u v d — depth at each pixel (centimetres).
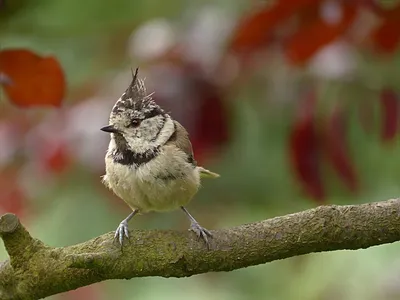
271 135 329
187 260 319
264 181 330
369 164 329
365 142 328
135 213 327
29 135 330
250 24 322
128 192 325
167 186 324
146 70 328
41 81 320
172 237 319
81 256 318
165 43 328
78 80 332
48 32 324
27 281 319
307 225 318
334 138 324
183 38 328
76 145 329
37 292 319
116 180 325
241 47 324
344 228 318
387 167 329
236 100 328
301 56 323
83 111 330
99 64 333
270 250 318
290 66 324
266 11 322
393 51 323
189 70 327
